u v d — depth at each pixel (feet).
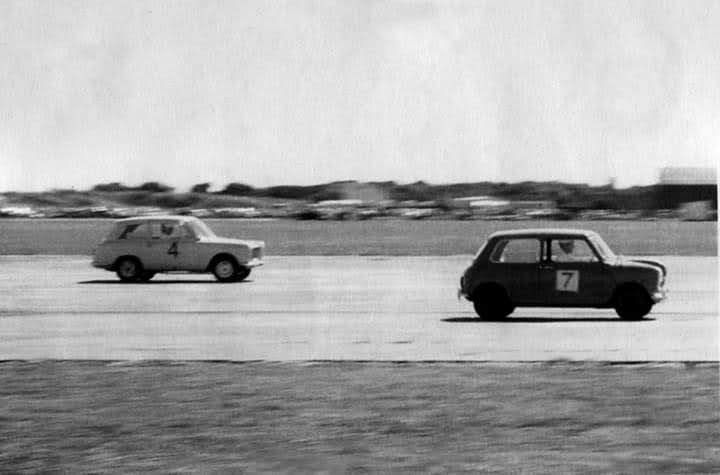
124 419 70.59
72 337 118.73
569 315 144.46
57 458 59.16
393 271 251.60
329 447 61.82
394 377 88.07
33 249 408.46
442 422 69.26
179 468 56.80
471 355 102.22
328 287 198.49
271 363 96.58
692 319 137.39
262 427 67.77
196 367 94.38
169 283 213.05
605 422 68.95
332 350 106.73
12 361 98.17
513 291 135.44
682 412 72.38
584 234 136.36
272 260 308.81
